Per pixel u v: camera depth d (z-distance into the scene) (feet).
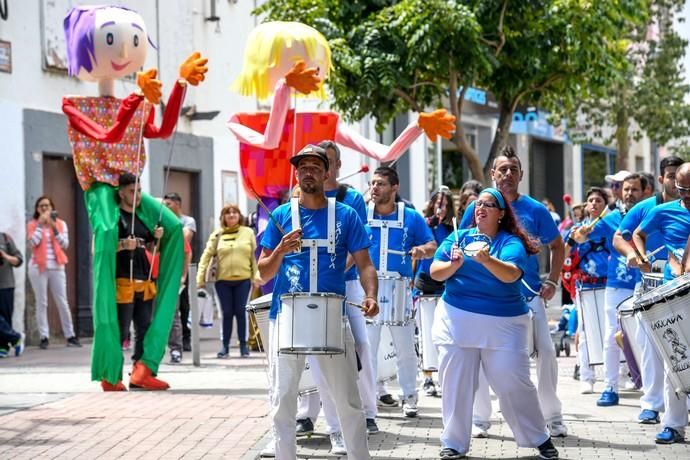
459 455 32.30
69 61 49.08
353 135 45.44
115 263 47.19
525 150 131.75
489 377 32.01
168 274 48.39
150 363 47.14
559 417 35.91
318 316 26.91
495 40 66.39
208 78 87.61
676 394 33.71
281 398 28.19
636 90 106.93
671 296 31.32
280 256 27.91
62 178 72.69
